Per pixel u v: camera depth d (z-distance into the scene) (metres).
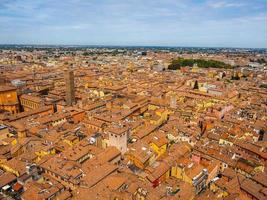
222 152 124.44
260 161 118.50
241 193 95.31
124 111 188.88
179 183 100.50
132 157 119.25
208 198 91.69
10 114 186.12
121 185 96.25
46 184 99.06
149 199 88.88
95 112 189.38
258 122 171.12
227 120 172.62
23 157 120.38
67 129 154.75
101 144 140.50
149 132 151.00
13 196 96.19
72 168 107.56
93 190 93.19
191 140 142.00
